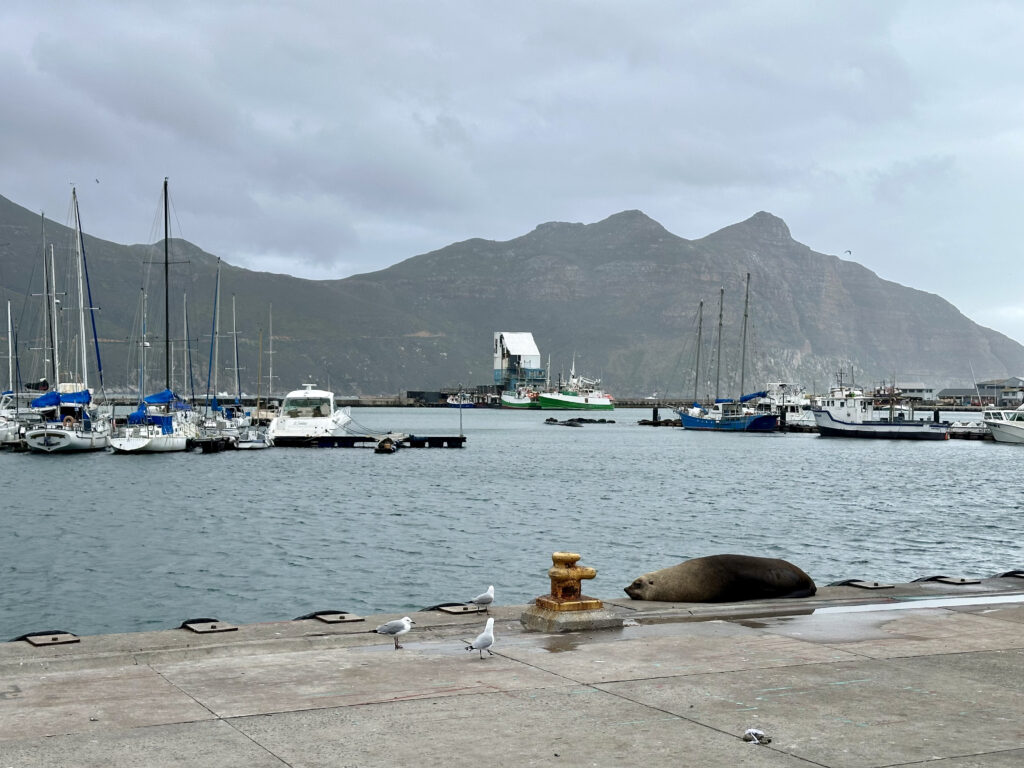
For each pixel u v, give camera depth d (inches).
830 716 333.1
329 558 1299.2
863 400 5777.6
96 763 283.7
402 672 390.3
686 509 1977.1
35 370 5836.6
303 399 4160.9
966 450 4544.8
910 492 2421.3
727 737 311.1
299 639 442.9
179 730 315.0
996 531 1663.4
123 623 930.1
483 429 7500.0
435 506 1987.0
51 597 1044.5
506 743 304.5
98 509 1895.9
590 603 478.0
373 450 3988.7
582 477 2832.2
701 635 459.8
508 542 1461.6
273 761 287.3
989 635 457.4
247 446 3794.3
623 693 360.5
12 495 2150.6
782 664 402.9
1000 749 300.5
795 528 1679.4
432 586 1109.7
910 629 471.2
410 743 304.0
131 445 3388.3
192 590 1082.7
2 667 392.5
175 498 2111.2
